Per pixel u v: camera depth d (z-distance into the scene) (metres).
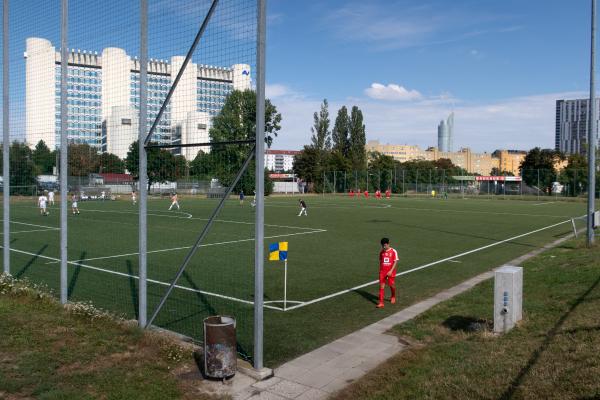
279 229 27.31
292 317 9.84
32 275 13.67
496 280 8.14
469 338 8.01
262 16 6.41
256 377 6.65
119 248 19.16
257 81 6.49
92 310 9.05
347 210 44.50
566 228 29.00
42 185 17.55
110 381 6.25
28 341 7.57
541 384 5.82
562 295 10.12
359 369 7.05
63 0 9.24
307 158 92.62
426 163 132.88
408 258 17.47
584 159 102.88
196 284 12.75
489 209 47.97
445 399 5.70
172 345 7.46
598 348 6.71
